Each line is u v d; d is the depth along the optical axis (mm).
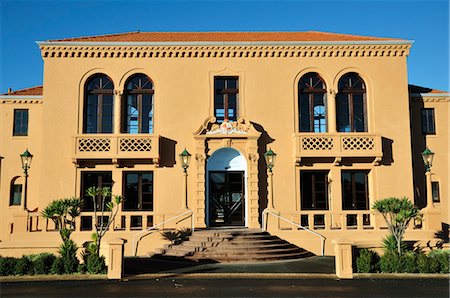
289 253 19141
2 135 24031
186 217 21984
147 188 22969
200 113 23281
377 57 23859
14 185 23891
